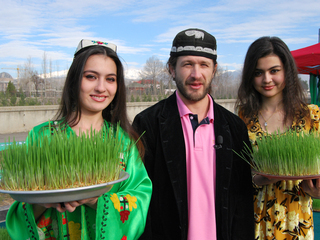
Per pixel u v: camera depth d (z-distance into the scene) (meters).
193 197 1.54
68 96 1.44
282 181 1.83
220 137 1.61
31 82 38.44
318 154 1.50
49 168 1.01
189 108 1.68
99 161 1.09
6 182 1.04
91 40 1.45
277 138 1.66
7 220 1.25
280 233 1.82
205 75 1.57
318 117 1.95
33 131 1.36
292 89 1.93
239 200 1.67
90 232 1.32
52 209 1.32
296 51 5.46
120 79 1.54
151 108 1.76
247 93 2.09
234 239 1.61
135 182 1.45
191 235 1.52
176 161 1.57
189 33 1.56
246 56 2.03
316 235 3.28
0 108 15.11
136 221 1.32
